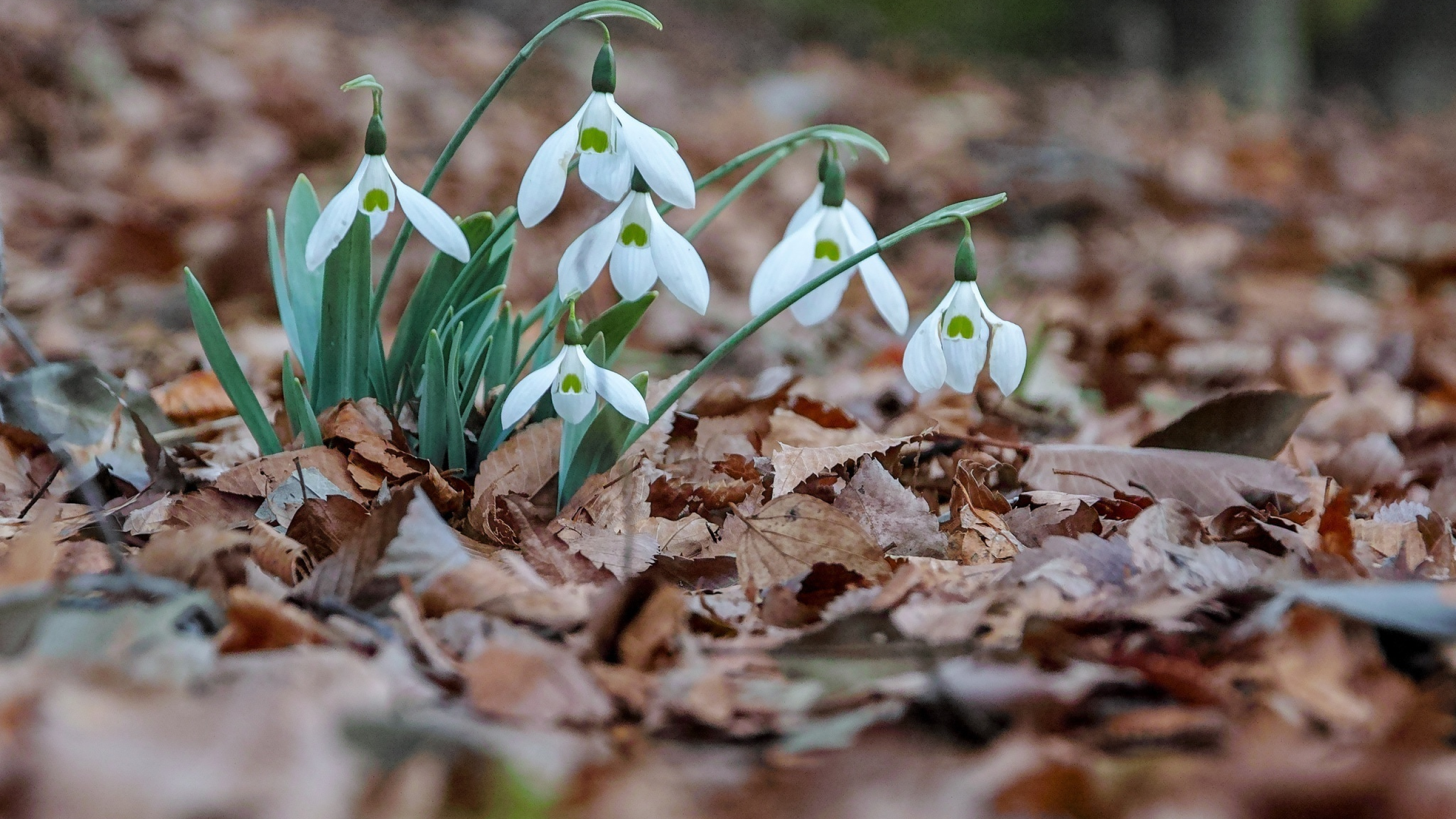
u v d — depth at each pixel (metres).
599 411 0.81
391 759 0.69
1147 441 0.88
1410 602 0.74
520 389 0.79
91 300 1.26
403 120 2.22
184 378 0.94
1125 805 0.69
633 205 0.79
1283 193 2.67
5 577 0.74
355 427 0.82
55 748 0.68
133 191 1.70
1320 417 1.02
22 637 0.72
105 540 0.79
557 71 2.84
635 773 0.70
